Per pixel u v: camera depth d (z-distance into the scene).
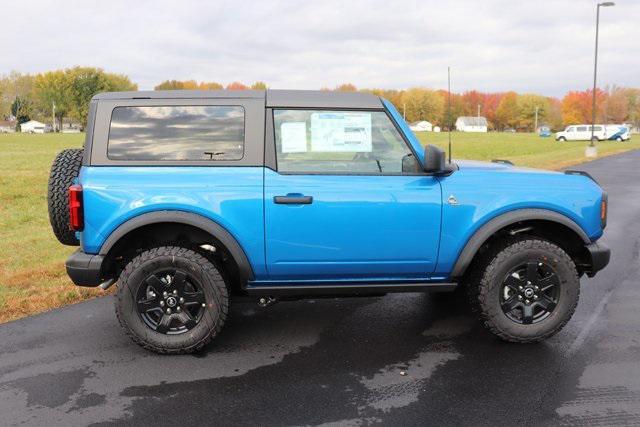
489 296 4.25
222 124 4.09
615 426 3.18
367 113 4.18
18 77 153.00
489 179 4.26
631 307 5.23
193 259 4.08
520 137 78.25
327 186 4.07
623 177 17.94
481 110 134.88
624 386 3.66
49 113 142.75
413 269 4.25
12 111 151.25
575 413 3.32
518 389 3.62
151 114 4.08
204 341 4.15
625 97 128.25
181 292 4.13
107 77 138.75
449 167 4.21
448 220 4.18
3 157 35.66
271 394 3.58
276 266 4.13
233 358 4.14
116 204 3.96
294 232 4.07
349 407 3.41
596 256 4.41
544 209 4.28
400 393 3.58
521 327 4.29
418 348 4.30
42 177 20.48
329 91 4.32
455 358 4.11
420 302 5.41
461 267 4.21
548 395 3.54
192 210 4.00
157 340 4.13
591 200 4.34
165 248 4.11
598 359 4.08
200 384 3.72
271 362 4.06
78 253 4.07
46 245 8.51
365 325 4.80
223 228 4.03
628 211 10.98
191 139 4.08
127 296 4.08
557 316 4.30
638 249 7.62
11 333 4.65
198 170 4.03
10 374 3.88
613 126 56.44
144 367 3.98
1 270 6.82
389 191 4.11
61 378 3.81
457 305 5.31
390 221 4.12
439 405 3.42
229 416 3.31
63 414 3.34
